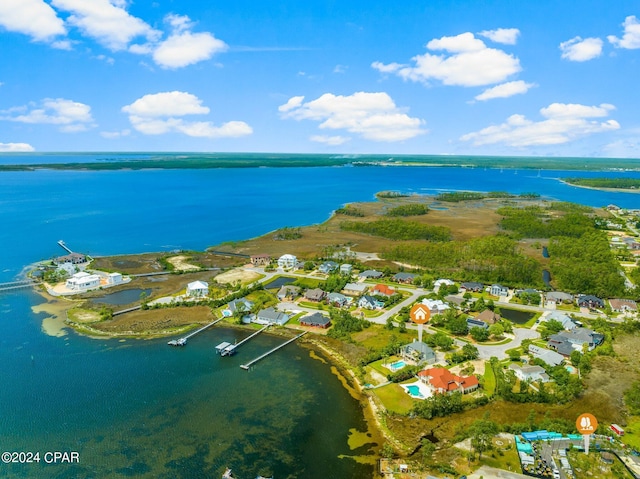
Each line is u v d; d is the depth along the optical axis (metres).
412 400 90.38
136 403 89.00
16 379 97.62
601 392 94.38
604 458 72.31
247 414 86.00
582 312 138.88
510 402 90.50
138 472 69.88
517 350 109.94
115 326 127.50
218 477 68.94
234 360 108.19
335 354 112.06
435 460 72.94
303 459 73.56
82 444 76.50
